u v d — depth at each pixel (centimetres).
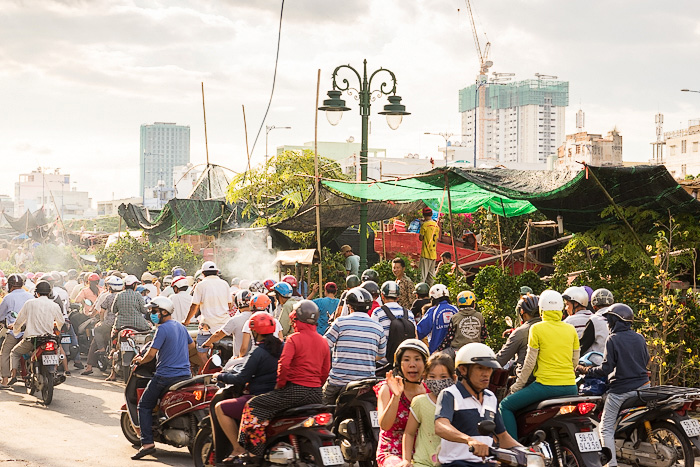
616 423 902
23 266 3559
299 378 788
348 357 915
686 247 1401
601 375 902
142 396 984
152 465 955
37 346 1370
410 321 1030
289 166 2623
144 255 2839
